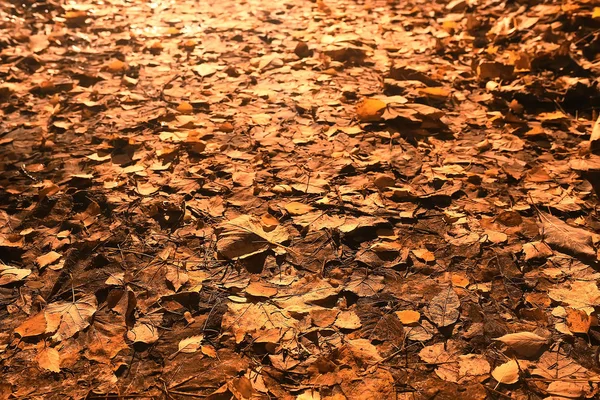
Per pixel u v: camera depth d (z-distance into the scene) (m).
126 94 1.51
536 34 1.67
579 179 1.21
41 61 1.66
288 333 0.95
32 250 1.09
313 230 1.11
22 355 0.93
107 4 2.06
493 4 1.91
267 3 2.05
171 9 2.02
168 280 1.03
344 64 1.62
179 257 1.07
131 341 0.94
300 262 1.05
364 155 1.28
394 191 1.18
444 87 1.51
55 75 1.60
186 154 1.30
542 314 0.96
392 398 0.87
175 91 1.52
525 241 1.08
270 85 1.53
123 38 1.79
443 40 1.72
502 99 1.45
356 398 0.87
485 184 1.20
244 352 0.93
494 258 1.05
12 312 0.99
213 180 1.23
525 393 0.87
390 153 1.29
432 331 0.95
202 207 1.16
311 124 1.38
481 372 0.89
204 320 0.97
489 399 0.86
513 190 1.19
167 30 1.83
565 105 1.42
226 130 1.37
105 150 1.32
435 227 1.11
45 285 1.03
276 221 1.12
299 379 0.89
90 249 1.09
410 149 1.30
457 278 1.02
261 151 1.30
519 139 1.32
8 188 1.22
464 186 1.20
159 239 1.10
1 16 1.88
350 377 0.89
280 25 1.87
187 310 0.98
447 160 1.26
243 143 1.33
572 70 1.51
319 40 1.74
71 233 1.12
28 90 1.53
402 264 1.05
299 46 1.67
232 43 1.75
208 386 0.89
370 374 0.89
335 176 1.23
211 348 0.93
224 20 1.92
